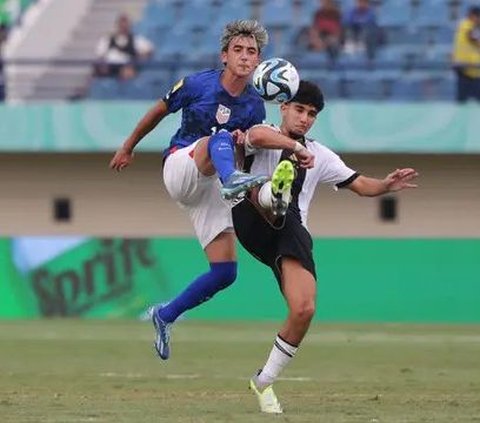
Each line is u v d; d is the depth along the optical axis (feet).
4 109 254.27
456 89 256.52
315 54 265.75
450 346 165.68
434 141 250.57
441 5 275.39
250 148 84.64
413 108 250.37
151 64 259.19
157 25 276.82
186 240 226.17
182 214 265.54
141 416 81.66
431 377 122.42
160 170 264.52
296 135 86.33
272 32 270.67
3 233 266.57
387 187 87.66
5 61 255.91
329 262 226.17
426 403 92.99
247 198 84.28
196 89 91.25
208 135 91.56
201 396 100.07
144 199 265.13
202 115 91.09
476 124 250.16
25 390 106.22
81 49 274.57
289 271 82.23
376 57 265.75
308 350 159.12
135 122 252.62
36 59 260.01
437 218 261.85
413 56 267.39
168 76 266.36
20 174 266.57
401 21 272.72
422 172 261.03
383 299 225.56
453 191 261.24
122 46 266.57
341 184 88.22
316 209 264.11
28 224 266.57
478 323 219.82
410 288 225.35
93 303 224.94
